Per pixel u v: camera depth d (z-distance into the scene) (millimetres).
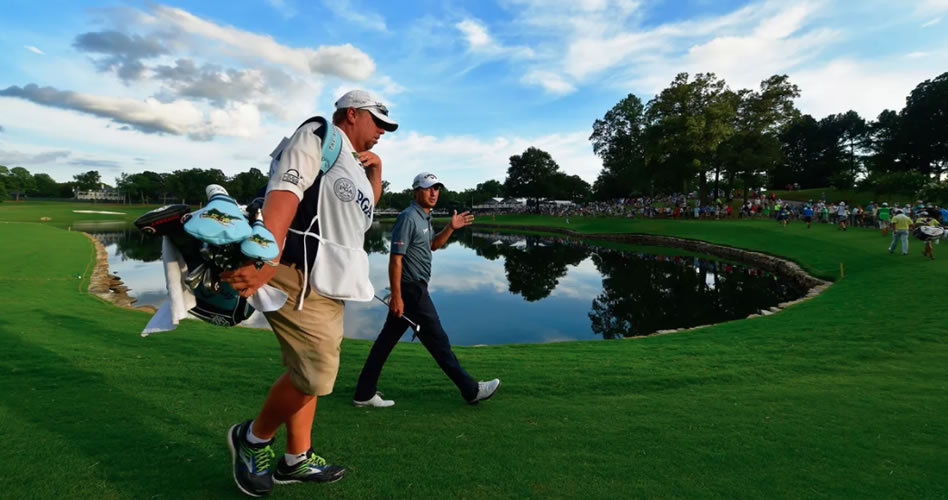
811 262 19594
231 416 3068
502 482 2293
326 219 1746
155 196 137875
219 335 6863
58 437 2619
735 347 6746
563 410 3500
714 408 3621
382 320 11664
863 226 29250
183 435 2717
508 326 12094
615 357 6090
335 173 1754
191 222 1257
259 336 7059
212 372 4340
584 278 20688
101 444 2543
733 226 35188
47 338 5836
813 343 6699
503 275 21750
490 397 3789
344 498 2094
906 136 62812
